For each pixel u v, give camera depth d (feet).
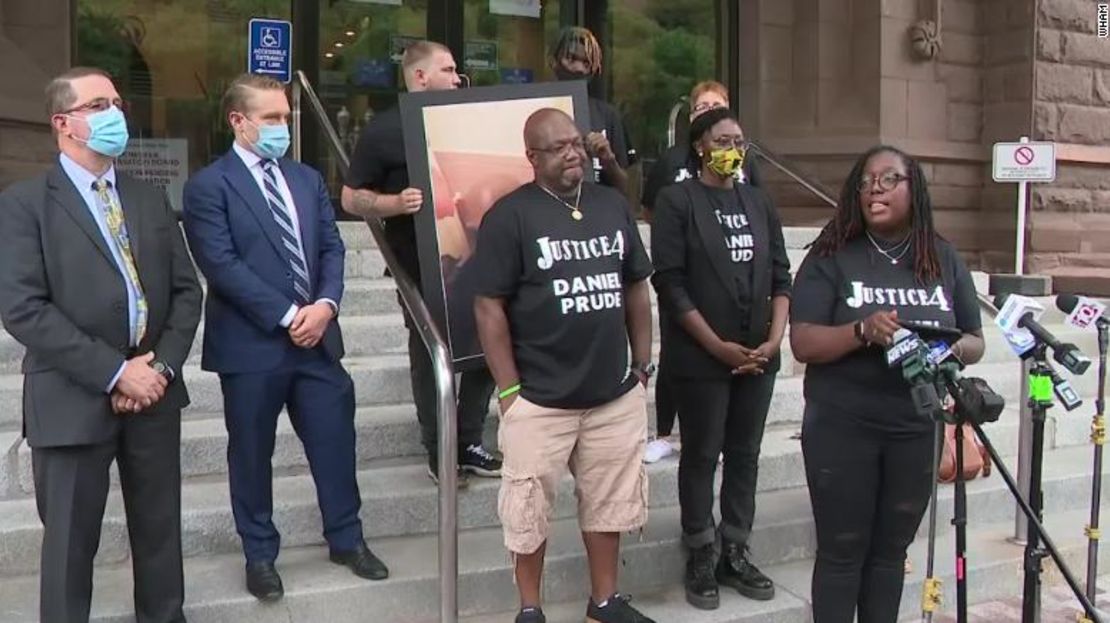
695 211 11.91
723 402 12.17
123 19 23.73
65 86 9.58
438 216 11.89
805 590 12.96
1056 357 10.12
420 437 14.67
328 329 11.67
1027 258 28.02
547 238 10.51
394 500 13.12
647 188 14.05
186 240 11.86
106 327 9.70
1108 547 15.14
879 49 27.14
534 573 11.02
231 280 10.96
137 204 10.15
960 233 28.66
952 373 9.14
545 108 11.51
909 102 27.66
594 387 10.62
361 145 12.62
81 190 9.77
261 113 11.12
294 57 25.14
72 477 9.75
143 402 9.72
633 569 12.86
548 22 27.66
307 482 13.61
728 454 12.60
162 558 10.37
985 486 15.87
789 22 28.12
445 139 11.96
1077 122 28.53
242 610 11.15
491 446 14.98
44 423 9.64
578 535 13.35
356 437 13.92
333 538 11.97
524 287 10.62
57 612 9.80
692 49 28.63
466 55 26.86
